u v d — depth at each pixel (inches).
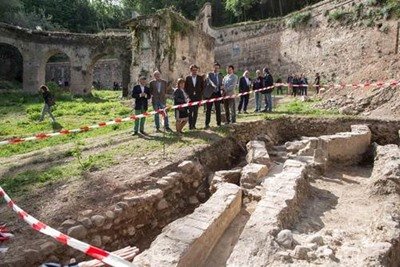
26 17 1581.0
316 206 278.2
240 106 566.3
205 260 201.9
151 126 488.1
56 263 193.2
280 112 570.9
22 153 405.4
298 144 423.2
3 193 223.9
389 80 689.6
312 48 1075.3
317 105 626.8
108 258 141.2
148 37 788.0
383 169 314.2
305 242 194.9
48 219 231.8
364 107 572.4
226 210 237.1
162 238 189.2
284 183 276.2
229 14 1683.1
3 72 1370.6
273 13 1520.7
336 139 410.0
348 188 327.9
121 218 245.0
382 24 869.2
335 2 1003.3
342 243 199.9
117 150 372.5
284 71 1182.9
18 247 200.7
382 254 171.2
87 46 1094.4
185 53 820.6
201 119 533.6
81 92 1103.0
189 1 1812.3
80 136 462.9
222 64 1421.0
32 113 668.1
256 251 178.9
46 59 1139.3
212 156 379.2
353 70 933.2
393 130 478.3
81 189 275.3
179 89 427.2
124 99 850.1
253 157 363.9
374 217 238.5
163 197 285.9
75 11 2052.2
